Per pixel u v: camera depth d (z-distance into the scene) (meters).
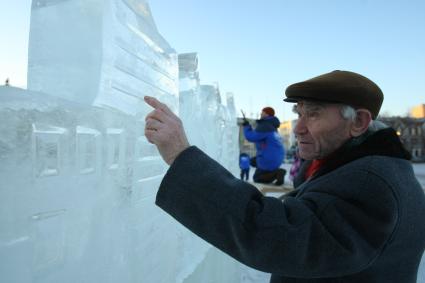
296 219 0.81
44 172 0.67
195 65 2.09
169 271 1.45
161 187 0.82
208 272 2.17
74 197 0.75
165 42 1.38
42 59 0.84
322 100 0.97
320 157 1.03
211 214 0.79
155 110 0.88
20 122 0.62
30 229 0.65
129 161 1.01
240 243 0.78
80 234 0.78
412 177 0.95
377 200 0.83
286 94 1.06
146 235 1.19
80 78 0.85
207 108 2.43
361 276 0.88
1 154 0.59
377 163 0.89
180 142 0.86
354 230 0.81
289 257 0.78
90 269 0.83
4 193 0.59
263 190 5.47
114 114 0.92
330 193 0.86
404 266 0.92
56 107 0.70
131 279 1.06
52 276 0.70
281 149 5.99
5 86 0.61
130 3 1.04
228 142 3.25
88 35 0.86
